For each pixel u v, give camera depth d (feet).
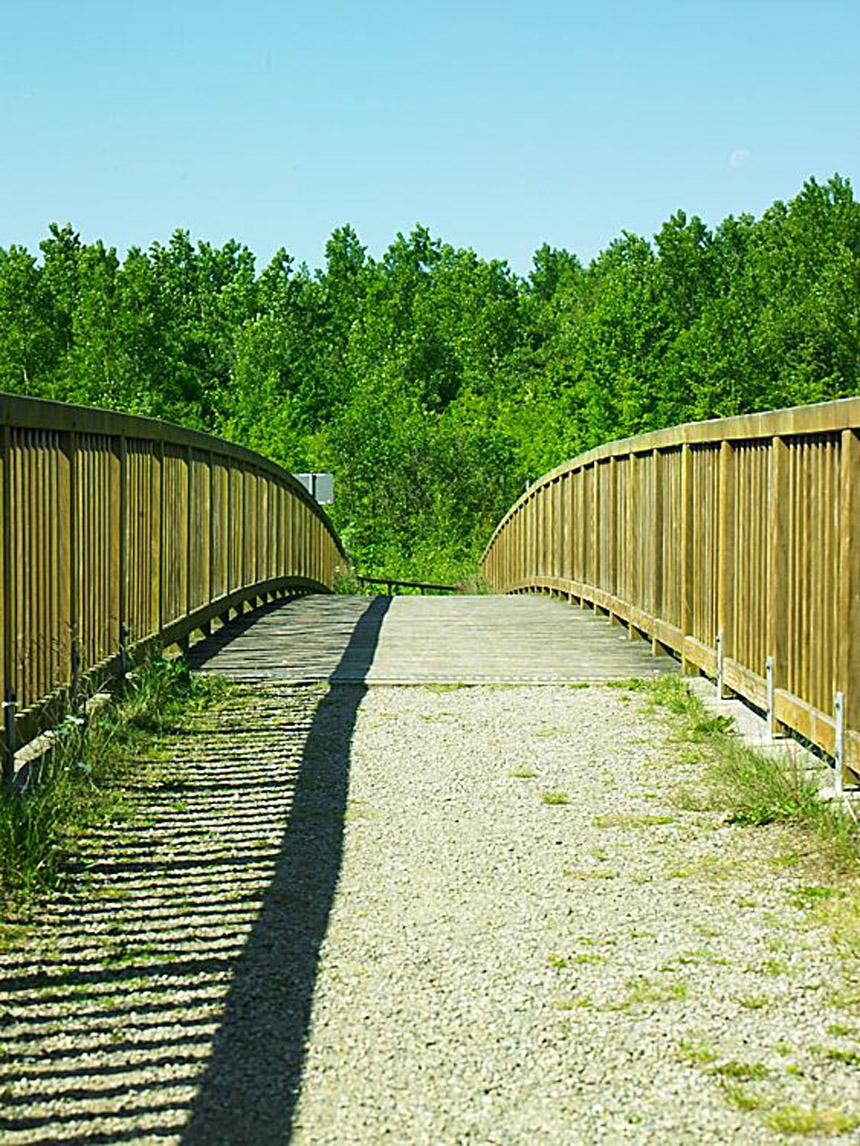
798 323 173.68
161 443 32.58
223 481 42.22
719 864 18.40
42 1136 11.39
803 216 231.91
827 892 17.11
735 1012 13.74
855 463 19.12
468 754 24.98
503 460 146.41
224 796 21.98
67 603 23.81
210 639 39.91
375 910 16.85
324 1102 12.00
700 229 282.56
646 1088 12.20
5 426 19.77
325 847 19.40
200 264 314.76
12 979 14.66
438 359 239.50
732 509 27.71
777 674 23.58
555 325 274.16
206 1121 11.66
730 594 27.86
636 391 135.54
